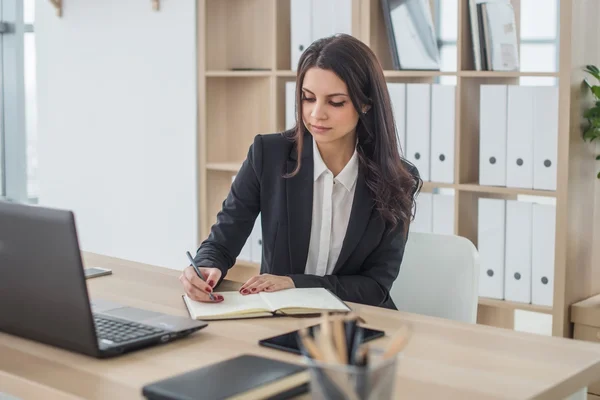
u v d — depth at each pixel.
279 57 3.63
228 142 4.01
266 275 2.00
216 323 1.74
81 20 4.37
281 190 2.19
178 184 4.04
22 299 1.58
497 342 1.62
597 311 2.87
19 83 5.11
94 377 1.39
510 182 3.06
